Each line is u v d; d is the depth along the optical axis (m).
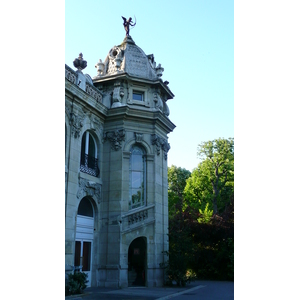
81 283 13.62
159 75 21.45
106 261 17.69
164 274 18.98
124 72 19.91
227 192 37.66
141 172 19.78
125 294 14.09
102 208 18.55
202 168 38.53
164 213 20.41
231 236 27.44
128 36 22.27
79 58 18.11
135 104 20.39
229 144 38.06
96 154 19.08
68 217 15.28
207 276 27.34
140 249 19.70
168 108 22.52
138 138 19.66
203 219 29.58
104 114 19.27
